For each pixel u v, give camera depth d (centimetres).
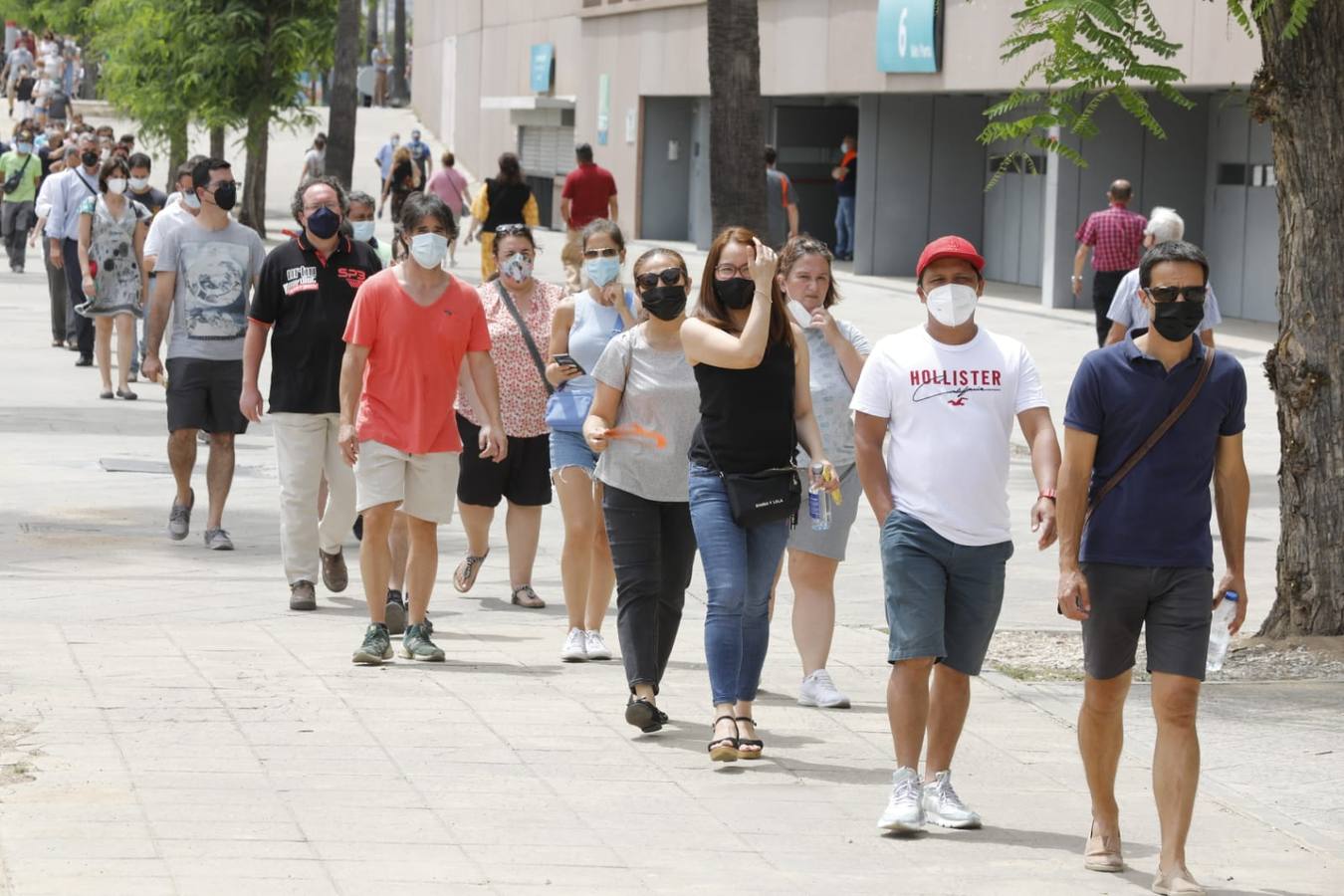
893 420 1870
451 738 2178
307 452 2909
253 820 1827
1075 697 2480
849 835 1870
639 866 1745
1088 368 1734
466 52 17575
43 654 2522
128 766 1998
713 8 4997
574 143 13712
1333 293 2719
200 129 11712
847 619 3022
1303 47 2667
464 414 2936
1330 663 2677
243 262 3375
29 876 1631
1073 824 1939
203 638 2675
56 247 5969
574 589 2630
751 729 2152
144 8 11044
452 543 3584
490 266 6994
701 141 12006
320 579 3167
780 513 2105
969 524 1845
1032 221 9462
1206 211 8131
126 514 3709
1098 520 1747
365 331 2525
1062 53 2131
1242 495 1759
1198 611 1727
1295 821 1962
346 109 9531
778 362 2100
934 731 1923
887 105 9869
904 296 8925
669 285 2166
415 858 1736
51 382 5631
